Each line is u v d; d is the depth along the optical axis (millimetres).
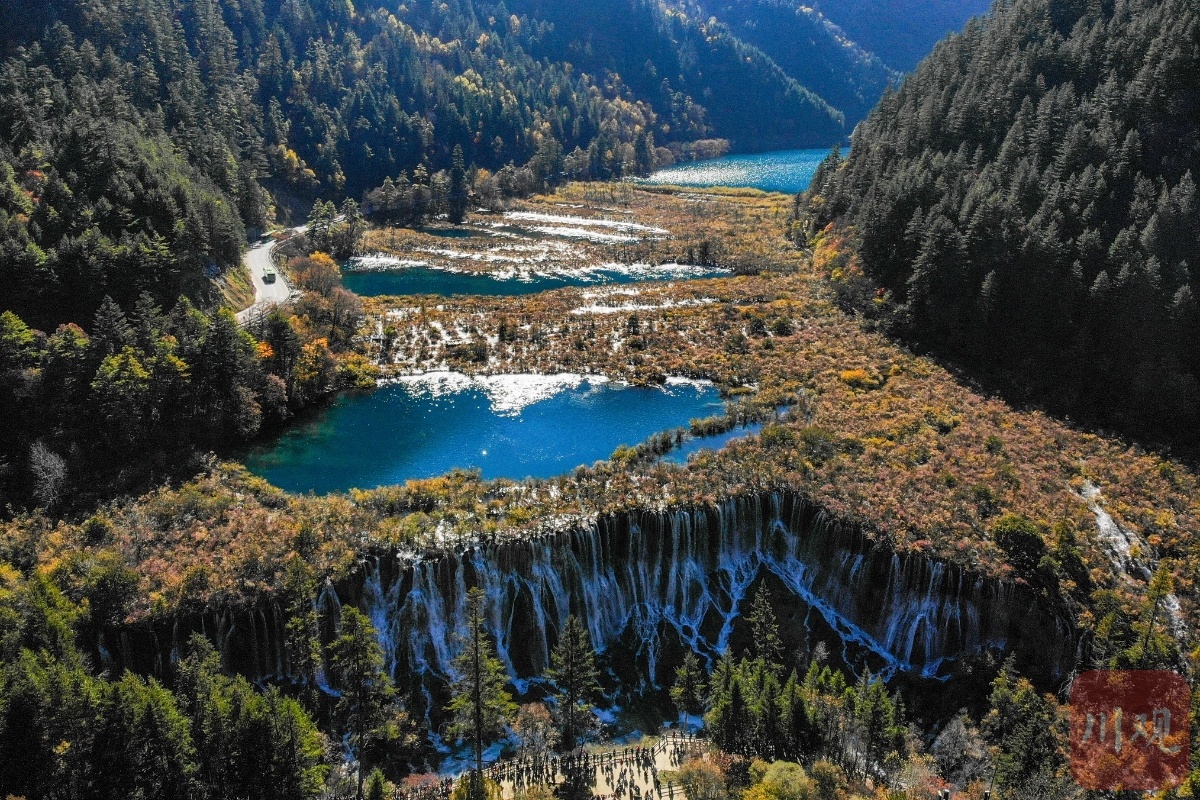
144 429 93062
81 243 108938
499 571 78312
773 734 63000
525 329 140875
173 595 69812
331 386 118500
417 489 88500
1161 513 85125
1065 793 58375
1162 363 103312
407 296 164625
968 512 82562
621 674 76812
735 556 86250
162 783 53594
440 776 65125
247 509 84188
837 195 187750
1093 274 111188
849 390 113125
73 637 63875
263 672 71750
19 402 88688
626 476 90688
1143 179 115438
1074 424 104250
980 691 72000
